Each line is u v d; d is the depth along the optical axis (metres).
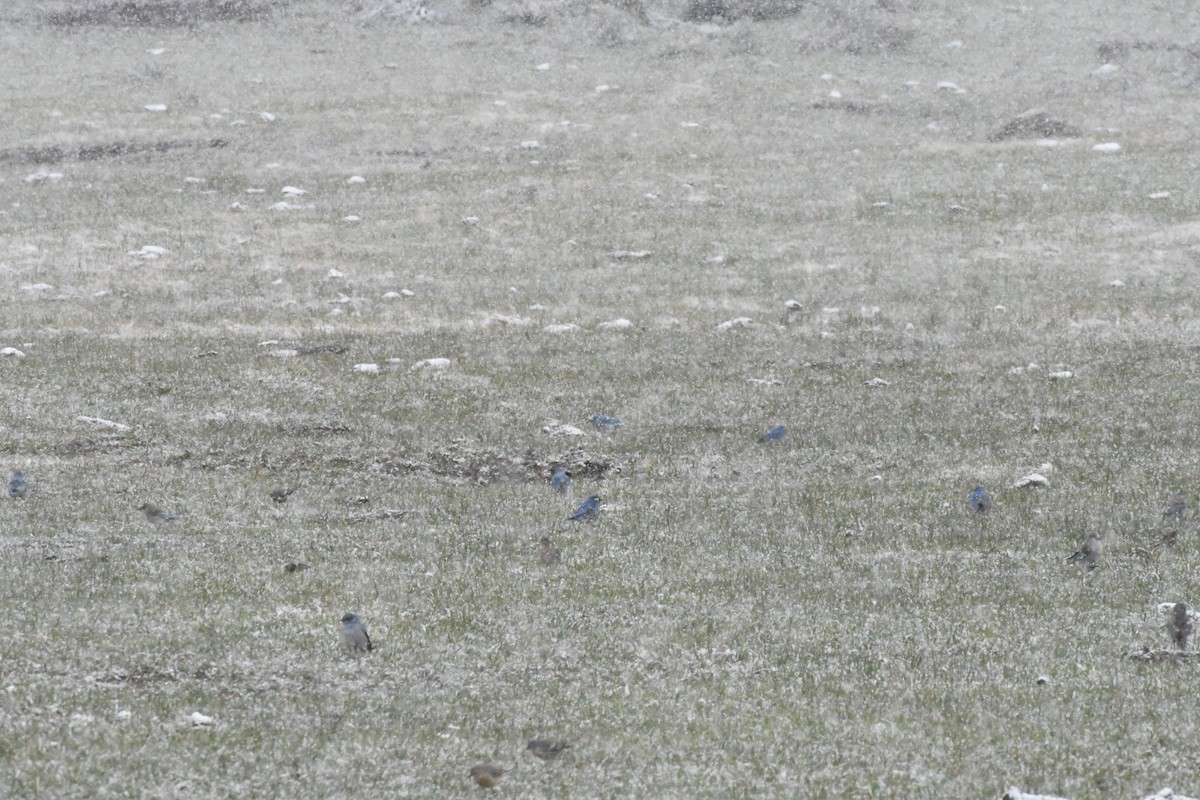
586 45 157.88
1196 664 36.56
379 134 131.88
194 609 40.03
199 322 85.06
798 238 104.88
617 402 69.00
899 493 54.47
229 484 55.84
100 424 63.22
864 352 79.25
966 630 39.41
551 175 121.00
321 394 69.50
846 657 37.19
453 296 91.50
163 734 30.16
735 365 76.75
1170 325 83.94
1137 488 54.47
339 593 42.00
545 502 53.91
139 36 160.00
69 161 124.00
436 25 163.25
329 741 30.34
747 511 52.41
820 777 28.95
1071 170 118.81
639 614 40.66
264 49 157.00
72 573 43.25
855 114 137.50
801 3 165.50
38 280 93.50
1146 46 151.12
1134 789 28.45
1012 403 68.62
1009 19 160.12
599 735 31.33
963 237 103.75
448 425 64.44
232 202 113.19
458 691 34.12
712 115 137.50
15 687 32.81
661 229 107.25
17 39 158.00
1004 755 30.36
